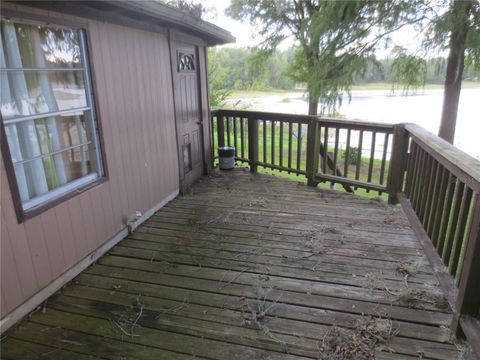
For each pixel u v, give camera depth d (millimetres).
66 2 2514
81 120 2912
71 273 2723
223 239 3396
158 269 2885
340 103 5855
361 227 3596
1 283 2121
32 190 2475
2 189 2098
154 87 3930
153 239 3426
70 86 2756
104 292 2578
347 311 2322
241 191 4859
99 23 2961
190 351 2008
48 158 2600
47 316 2314
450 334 2096
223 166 5934
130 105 3484
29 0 2172
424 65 5176
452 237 2514
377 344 2031
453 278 2457
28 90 2393
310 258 3008
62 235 2615
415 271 2764
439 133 5582
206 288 2609
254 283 2662
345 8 5484
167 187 4371
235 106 10469
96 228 3027
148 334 2145
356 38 5598
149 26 3740
